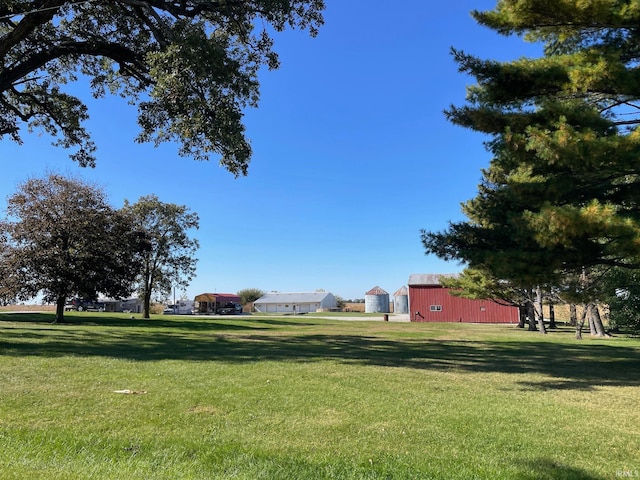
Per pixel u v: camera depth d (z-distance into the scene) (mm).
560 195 9672
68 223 28406
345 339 21656
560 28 10086
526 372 11453
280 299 100062
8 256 27969
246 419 6172
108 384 8289
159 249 41500
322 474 4199
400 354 15180
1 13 13719
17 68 15438
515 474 4324
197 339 19453
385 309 82938
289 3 15484
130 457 4465
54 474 3779
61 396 7211
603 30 10023
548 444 5379
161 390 7887
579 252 9570
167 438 5191
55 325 25688
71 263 28500
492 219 11891
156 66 13320
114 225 30594
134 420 5949
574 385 9594
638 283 18203
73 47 16312
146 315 41938
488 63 10164
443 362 13227
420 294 45781
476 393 8453
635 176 10727
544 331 28938
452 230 12211
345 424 6039
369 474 4242
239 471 4195
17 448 4551
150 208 41562
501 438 5562
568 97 10508
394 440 5395
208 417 6211
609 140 8664
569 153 8695
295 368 10938
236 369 10500
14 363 10391
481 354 15758
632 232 8430
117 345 15422
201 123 13680
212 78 13312
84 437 5090
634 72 9414
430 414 6684
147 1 14922
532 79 9977
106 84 19344
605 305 29266
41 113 19531
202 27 14094
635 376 10922
